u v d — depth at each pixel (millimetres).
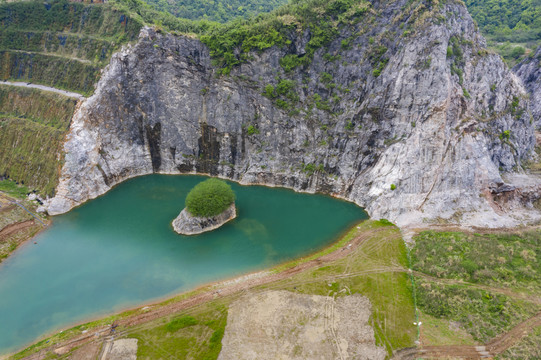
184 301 47906
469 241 57781
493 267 52000
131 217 68000
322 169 76750
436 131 66938
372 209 67750
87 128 76312
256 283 51000
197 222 63312
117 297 49375
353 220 66938
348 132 75625
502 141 73000
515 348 39688
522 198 68438
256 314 45406
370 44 76875
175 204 72562
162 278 52938
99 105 77875
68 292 50281
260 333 42688
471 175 67062
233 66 80438
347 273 52250
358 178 73625
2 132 78688
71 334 43062
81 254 58094
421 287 48875
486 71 73812
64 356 40219
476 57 73500
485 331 41906
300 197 75375
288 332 42781
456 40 71500
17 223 64062
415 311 45312
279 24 79562
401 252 56281
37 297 49406
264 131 80500
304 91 80000
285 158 79688
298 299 47656
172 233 63438
